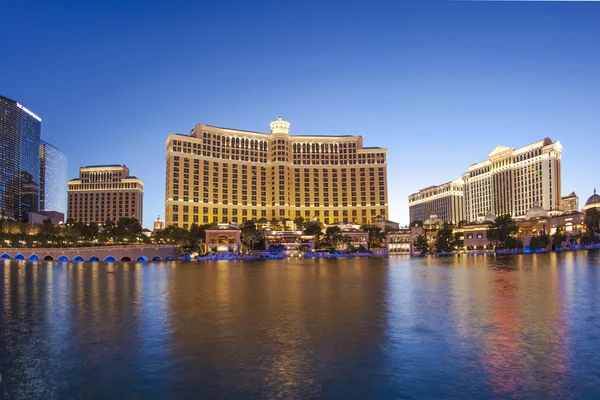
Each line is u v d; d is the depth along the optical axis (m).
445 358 24.41
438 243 188.12
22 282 69.44
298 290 54.62
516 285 55.66
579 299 43.41
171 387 20.88
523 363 23.42
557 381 20.94
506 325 31.98
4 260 156.38
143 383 21.42
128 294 52.25
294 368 23.12
